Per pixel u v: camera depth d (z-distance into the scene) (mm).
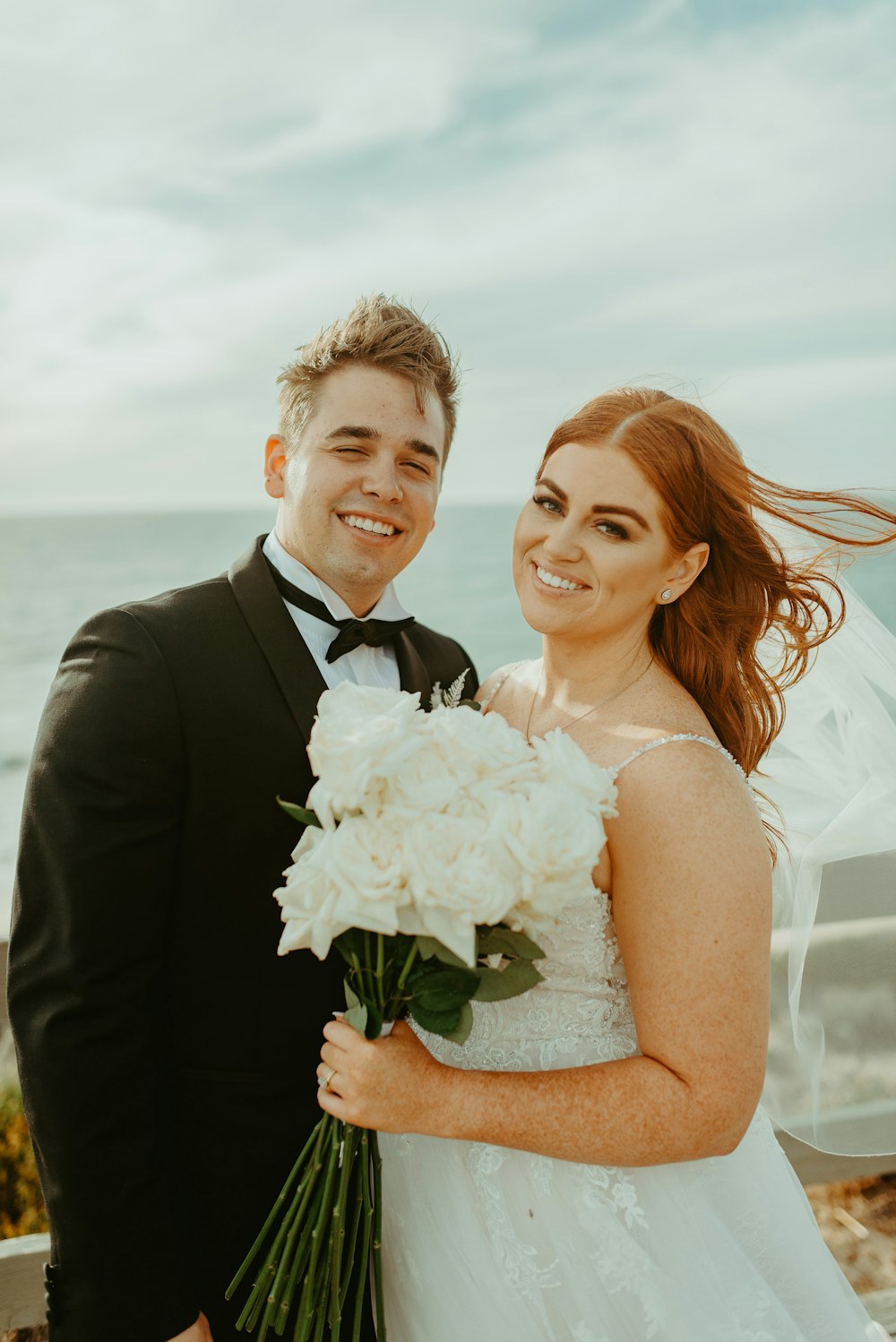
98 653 1634
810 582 1966
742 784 1595
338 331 1863
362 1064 1439
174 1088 1728
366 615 1979
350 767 1281
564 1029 1617
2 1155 2910
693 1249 1557
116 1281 1551
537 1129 1462
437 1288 1619
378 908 1245
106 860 1546
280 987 1696
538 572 1788
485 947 1365
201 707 1624
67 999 1536
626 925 1549
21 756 18078
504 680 2107
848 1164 2490
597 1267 1518
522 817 1254
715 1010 1459
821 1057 2148
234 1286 1502
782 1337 1567
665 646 1947
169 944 1708
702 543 1798
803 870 2113
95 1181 1538
